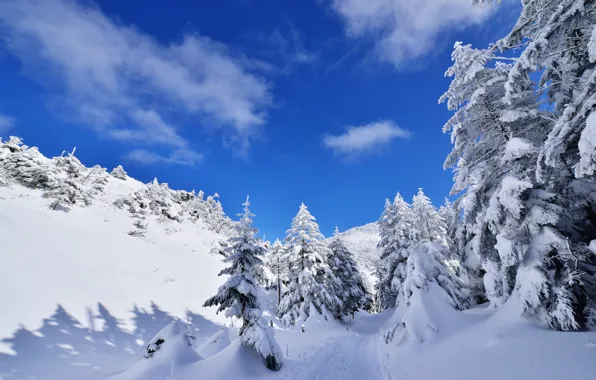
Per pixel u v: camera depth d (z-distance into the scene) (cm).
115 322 2169
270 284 5016
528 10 867
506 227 1030
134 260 3638
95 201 5484
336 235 3984
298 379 1159
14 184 4325
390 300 3266
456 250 1728
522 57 749
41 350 1527
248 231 1527
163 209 6706
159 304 2786
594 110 622
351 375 1216
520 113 1013
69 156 4803
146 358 1153
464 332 1120
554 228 932
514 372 695
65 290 2212
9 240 2494
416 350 1184
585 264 934
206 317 2948
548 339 779
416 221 3019
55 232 3291
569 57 906
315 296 2973
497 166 1151
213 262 4956
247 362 1207
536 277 859
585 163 589
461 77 1232
